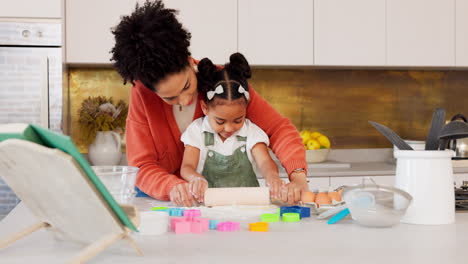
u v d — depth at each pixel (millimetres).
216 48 2713
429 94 3285
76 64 2721
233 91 1427
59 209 756
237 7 2723
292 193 1221
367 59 2846
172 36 1249
